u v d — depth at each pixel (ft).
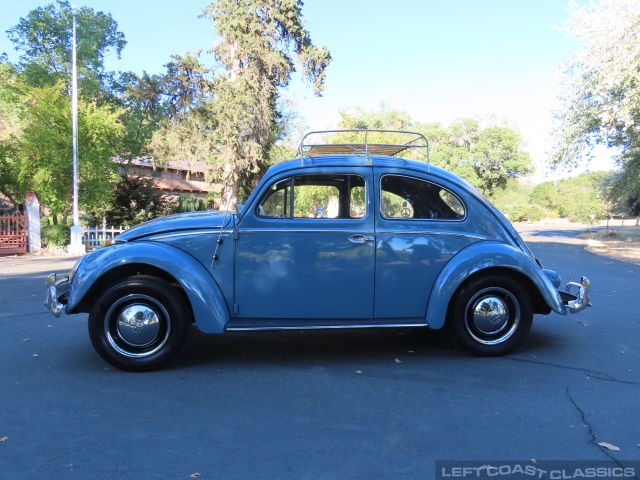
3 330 21.45
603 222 187.11
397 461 10.25
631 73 50.65
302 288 16.42
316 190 16.71
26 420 12.24
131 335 15.80
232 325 16.01
